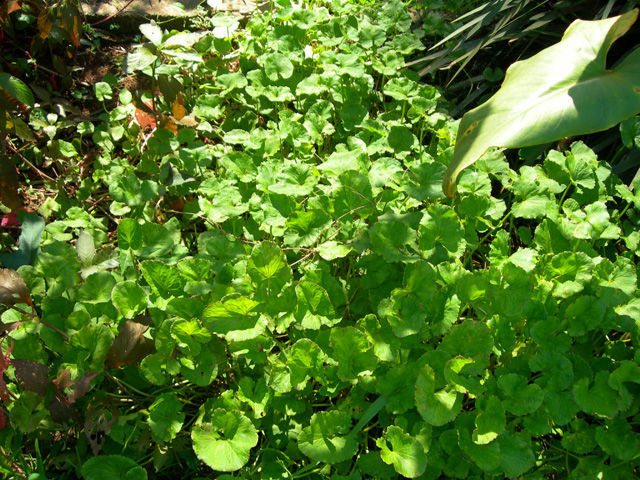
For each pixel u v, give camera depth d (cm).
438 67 95
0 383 54
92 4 106
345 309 66
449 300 61
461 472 54
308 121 82
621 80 54
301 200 74
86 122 87
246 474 56
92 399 57
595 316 59
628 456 55
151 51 79
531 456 53
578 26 62
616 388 56
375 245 62
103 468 53
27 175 88
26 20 98
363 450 60
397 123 82
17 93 74
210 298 61
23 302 57
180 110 81
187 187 79
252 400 57
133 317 60
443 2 106
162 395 57
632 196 73
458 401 55
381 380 56
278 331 60
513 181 73
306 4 102
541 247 69
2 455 55
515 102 57
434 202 73
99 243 71
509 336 60
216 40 92
